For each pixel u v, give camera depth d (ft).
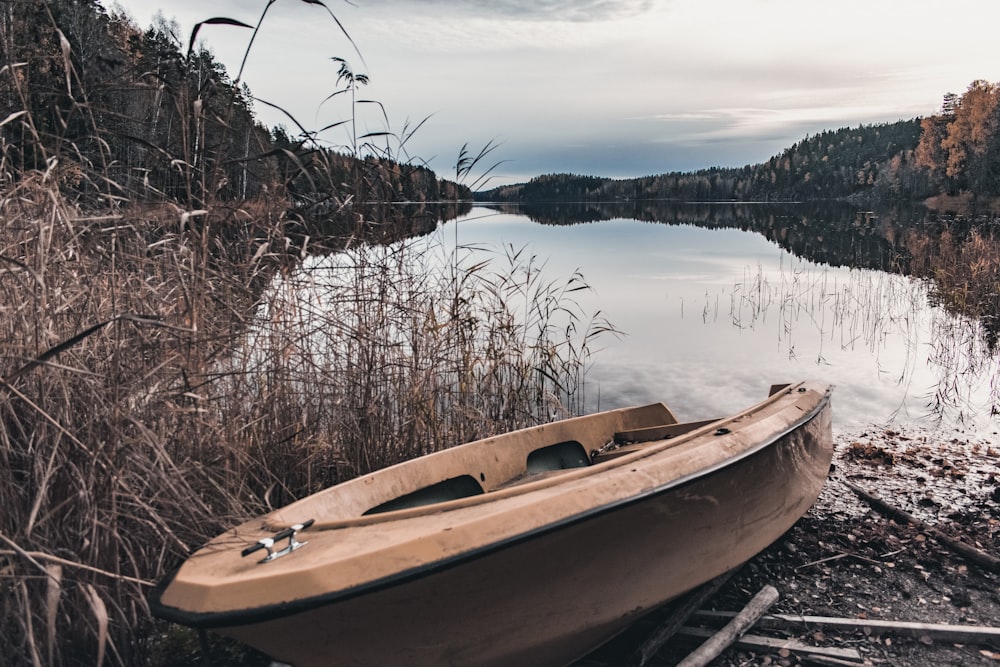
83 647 9.49
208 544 9.57
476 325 19.53
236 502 11.13
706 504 11.03
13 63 10.11
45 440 9.20
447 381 17.93
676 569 10.77
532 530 8.93
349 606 8.18
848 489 17.07
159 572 10.03
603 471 10.66
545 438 15.15
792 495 13.51
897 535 14.49
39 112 10.63
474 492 13.41
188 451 11.60
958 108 251.80
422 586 8.43
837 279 54.60
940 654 10.57
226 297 13.19
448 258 18.97
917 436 21.20
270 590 8.02
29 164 10.71
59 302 10.49
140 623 10.36
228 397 13.24
